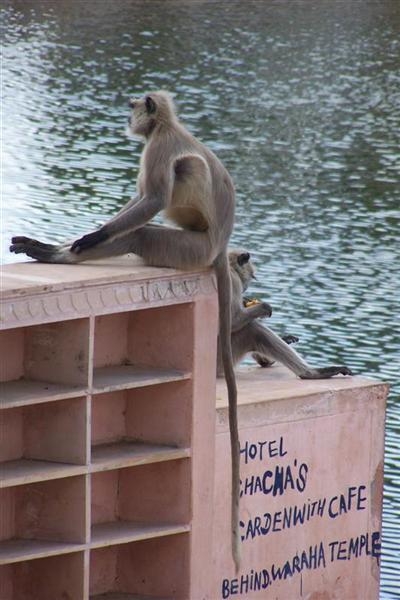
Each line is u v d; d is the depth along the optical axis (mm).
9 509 14039
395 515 20828
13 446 13906
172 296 14305
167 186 14734
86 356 13594
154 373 14539
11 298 12836
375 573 17516
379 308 30719
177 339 14656
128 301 13875
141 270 14094
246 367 19734
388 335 28734
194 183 14836
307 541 16703
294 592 16625
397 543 19953
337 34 81562
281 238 37062
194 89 62094
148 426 14883
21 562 14258
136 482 15031
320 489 16750
